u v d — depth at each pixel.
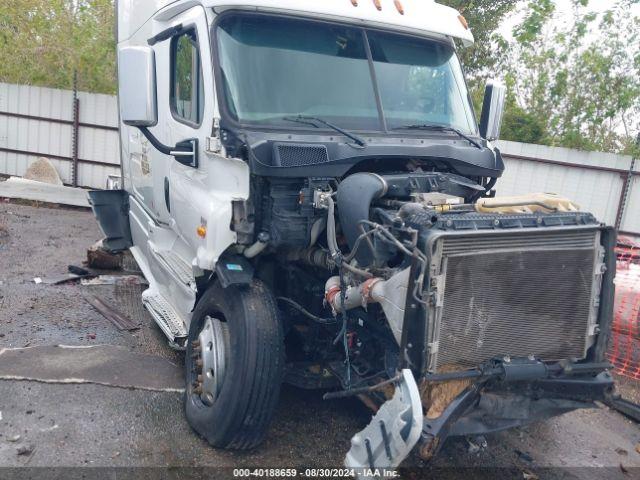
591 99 12.57
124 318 6.04
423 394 3.06
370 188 3.39
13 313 5.96
